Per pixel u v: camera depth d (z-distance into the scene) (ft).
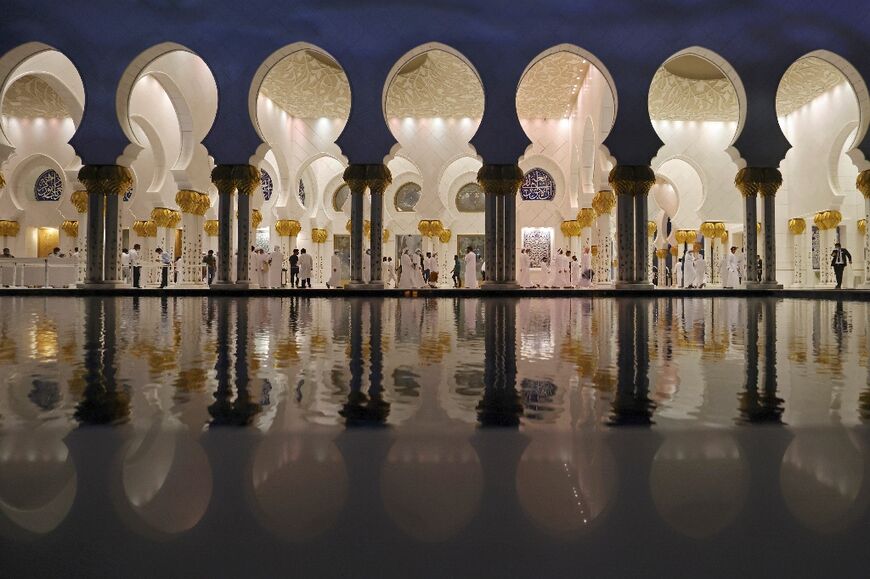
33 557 2.11
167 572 2.01
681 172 68.90
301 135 68.39
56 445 3.75
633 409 4.87
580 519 2.47
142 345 10.05
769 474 3.13
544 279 68.23
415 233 75.31
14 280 55.42
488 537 2.28
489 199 39.45
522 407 4.94
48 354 8.77
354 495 2.79
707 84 59.62
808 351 9.41
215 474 3.12
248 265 39.75
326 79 59.72
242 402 5.15
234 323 15.19
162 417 4.54
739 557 2.11
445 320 16.57
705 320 16.97
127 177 39.27
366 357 8.48
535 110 68.59
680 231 68.85
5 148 38.75
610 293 39.86
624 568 2.02
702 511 2.57
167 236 57.57
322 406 4.97
